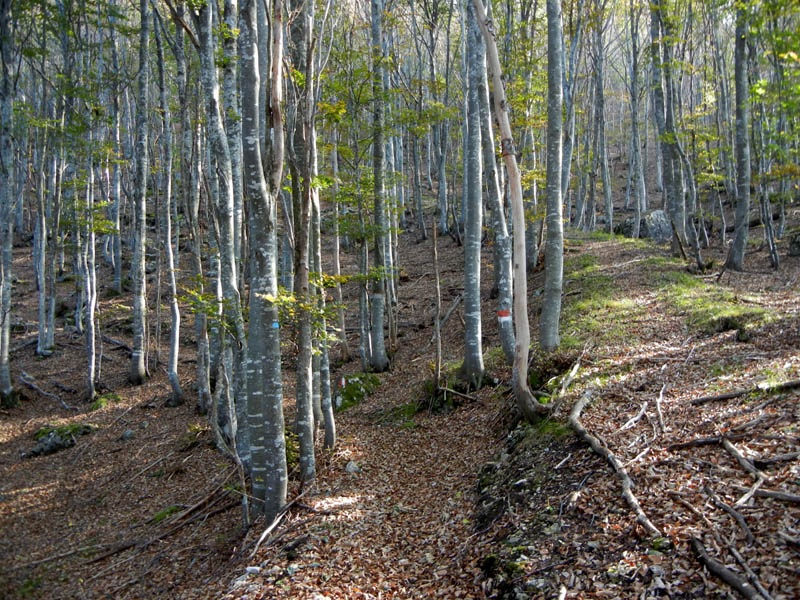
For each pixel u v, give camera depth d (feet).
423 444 35.17
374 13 46.47
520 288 27.73
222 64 30.91
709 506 17.12
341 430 39.58
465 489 26.89
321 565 21.67
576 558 17.31
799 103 19.54
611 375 29.86
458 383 40.86
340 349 58.13
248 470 32.91
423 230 95.14
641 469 20.22
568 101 62.80
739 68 50.11
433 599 18.54
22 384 55.31
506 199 61.05
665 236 77.30
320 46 28.30
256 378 25.79
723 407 22.77
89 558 28.17
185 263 88.84
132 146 81.56
